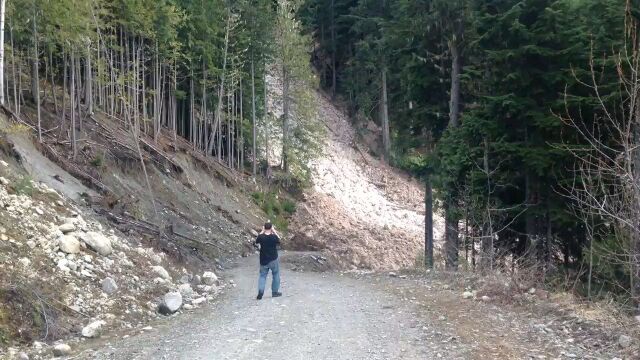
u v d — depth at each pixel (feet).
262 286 40.24
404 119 64.75
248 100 135.03
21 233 34.12
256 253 82.43
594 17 46.62
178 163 93.97
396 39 63.41
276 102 145.48
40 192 42.78
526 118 46.06
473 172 47.91
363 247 109.29
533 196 47.67
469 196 49.16
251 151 137.39
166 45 105.09
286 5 138.62
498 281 36.94
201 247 65.87
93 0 72.23
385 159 161.68
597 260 36.40
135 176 75.82
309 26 183.52
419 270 53.62
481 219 49.01
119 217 52.65
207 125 128.57
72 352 25.76
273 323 30.60
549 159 43.91
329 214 125.90
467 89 58.39
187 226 73.56
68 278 32.76
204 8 115.44
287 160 132.16
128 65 95.04
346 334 27.63
